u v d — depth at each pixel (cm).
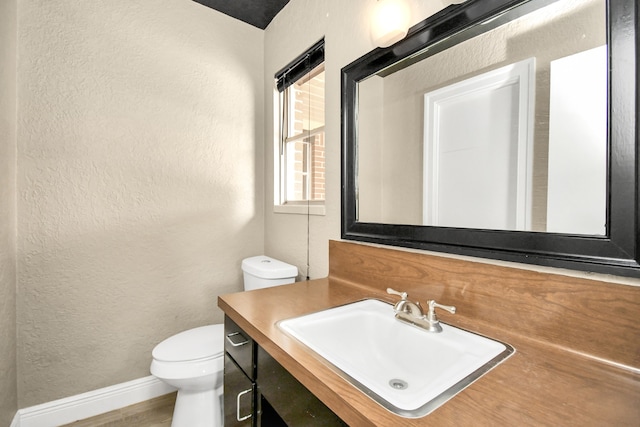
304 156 183
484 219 89
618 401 54
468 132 93
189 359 133
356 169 133
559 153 74
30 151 144
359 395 56
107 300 164
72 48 153
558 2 74
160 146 178
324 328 92
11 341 136
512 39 83
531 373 63
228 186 203
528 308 77
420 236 105
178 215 185
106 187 163
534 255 77
